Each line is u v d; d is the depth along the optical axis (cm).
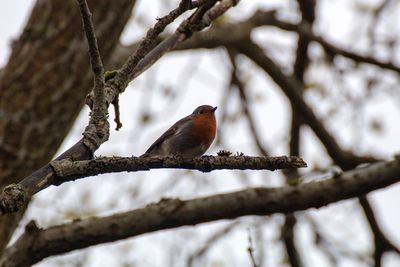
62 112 1015
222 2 805
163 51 749
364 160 1355
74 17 1031
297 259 1345
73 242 900
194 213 935
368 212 1294
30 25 1038
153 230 930
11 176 975
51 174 534
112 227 912
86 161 546
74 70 1021
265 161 589
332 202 975
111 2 1020
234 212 948
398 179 985
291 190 966
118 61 1252
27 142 992
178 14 615
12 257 882
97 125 577
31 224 898
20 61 1023
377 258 1288
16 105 998
